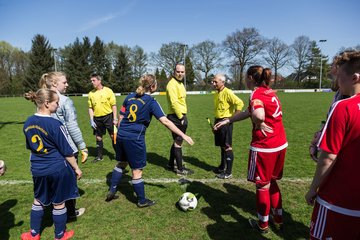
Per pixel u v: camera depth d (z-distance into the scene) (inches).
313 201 83.1
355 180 73.2
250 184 191.2
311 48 2310.5
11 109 820.0
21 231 136.4
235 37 2253.9
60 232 126.2
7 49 2316.7
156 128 424.8
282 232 133.3
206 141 327.9
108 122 253.3
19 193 180.9
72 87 2123.5
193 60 2361.0
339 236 76.8
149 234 132.3
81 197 172.9
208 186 187.8
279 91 1974.7
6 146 318.3
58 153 121.4
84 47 2178.9
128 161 154.7
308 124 445.1
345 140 72.7
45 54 2052.2
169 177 206.5
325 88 2151.8
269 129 121.6
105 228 137.7
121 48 2283.5
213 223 141.7
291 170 214.8
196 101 1050.7
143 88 154.0
